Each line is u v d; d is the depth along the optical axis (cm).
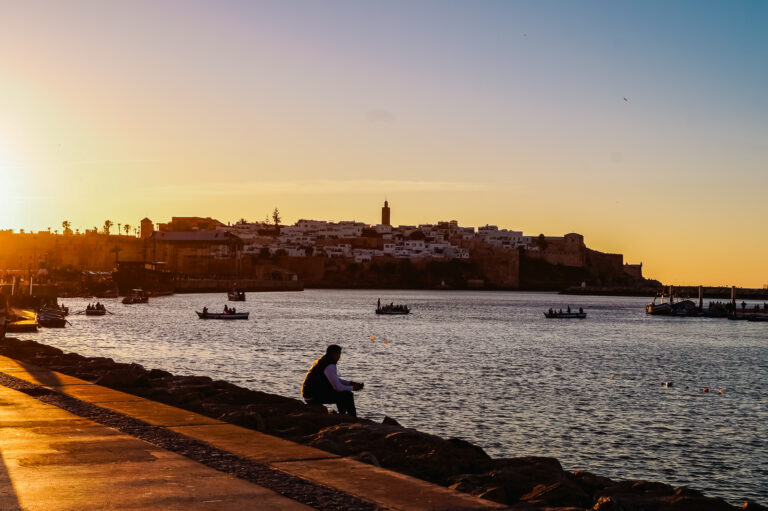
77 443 1202
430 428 4194
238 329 12619
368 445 1332
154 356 7988
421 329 13575
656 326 16238
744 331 14788
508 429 4231
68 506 838
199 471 1021
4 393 1797
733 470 3469
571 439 4025
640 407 5131
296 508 848
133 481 957
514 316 19112
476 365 7631
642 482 1278
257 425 1480
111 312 17350
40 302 14775
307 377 1819
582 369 7512
